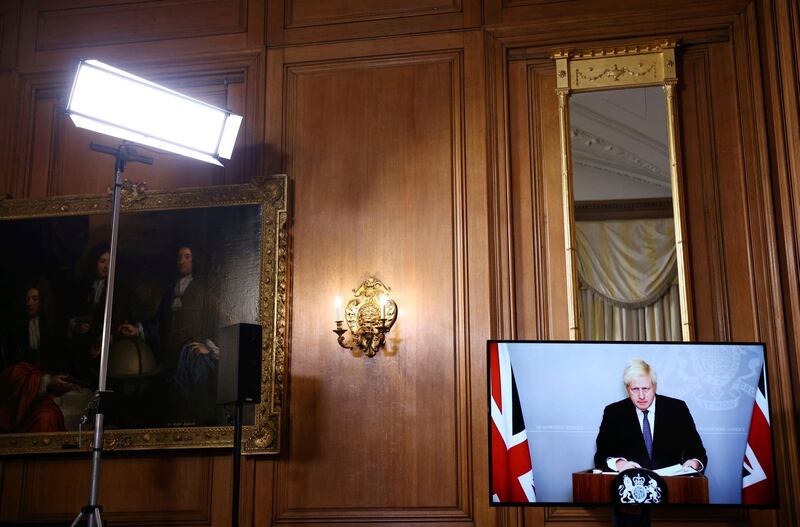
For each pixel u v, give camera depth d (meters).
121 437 4.20
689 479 3.47
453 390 4.08
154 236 4.43
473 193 4.26
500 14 4.47
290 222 4.38
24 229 4.54
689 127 4.25
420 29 4.53
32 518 4.22
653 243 4.11
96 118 3.75
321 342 4.22
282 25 4.66
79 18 4.86
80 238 4.49
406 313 4.19
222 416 4.16
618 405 3.56
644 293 4.07
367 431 4.10
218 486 4.13
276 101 4.55
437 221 4.27
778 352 3.89
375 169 4.39
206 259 4.36
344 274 4.29
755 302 3.98
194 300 4.32
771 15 4.18
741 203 4.11
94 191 4.61
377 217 4.33
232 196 4.39
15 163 4.69
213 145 4.03
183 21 4.77
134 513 4.15
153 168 4.59
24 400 4.34
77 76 3.71
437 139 4.38
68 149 4.70
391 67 4.51
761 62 4.20
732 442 3.50
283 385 4.16
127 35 4.80
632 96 4.30
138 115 3.84
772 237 4.00
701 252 4.10
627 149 4.24
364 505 4.02
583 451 3.53
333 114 4.49
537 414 3.57
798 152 3.93
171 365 4.27
